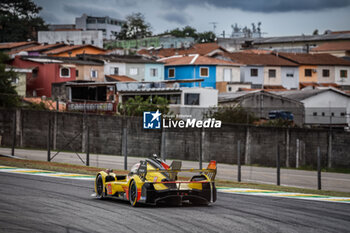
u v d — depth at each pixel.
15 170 40.06
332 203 27.83
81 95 93.75
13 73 84.38
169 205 23.98
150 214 21.03
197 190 23.08
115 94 87.44
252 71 135.75
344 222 20.75
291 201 27.77
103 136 63.44
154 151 61.16
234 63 130.12
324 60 148.12
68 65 114.50
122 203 24.73
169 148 61.44
